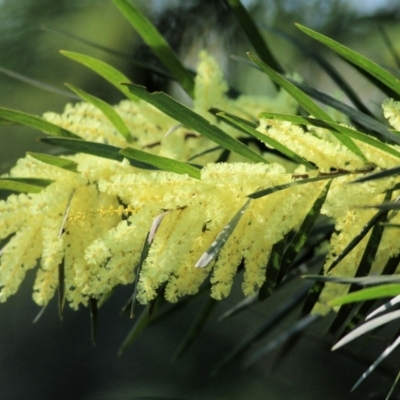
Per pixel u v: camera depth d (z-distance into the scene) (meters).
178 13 2.18
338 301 1.54
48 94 2.28
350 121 1.77
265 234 1.61
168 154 1.74
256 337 1.88
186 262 1.62
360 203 1.61
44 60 2.29
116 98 2.25
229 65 2.19
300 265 1.82
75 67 2.28
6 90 2.28
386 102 1.62
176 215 1.61
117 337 3.16
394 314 1.58
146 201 1.61
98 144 1.66
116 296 3.17
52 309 3.20
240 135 1.78
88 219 1.66
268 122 1.63
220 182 1.60
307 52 1.87
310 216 1.63
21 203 1.65
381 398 1.92
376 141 1.61
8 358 3.27
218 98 1.78
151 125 1.77
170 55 1.79
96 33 2.25
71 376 3.22
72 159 1.69
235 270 1.62
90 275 1.65
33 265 1.66
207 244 1.62
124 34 2.20
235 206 1.61
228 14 2.16
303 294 1.86
